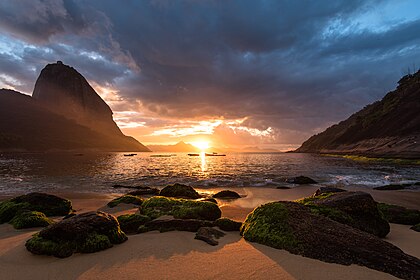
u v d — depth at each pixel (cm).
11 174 3039
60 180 2511
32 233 775
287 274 452
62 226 592
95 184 2258
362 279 438
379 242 561
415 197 1611
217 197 1634
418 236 783
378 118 9319
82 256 545
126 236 667
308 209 719
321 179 2595
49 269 486
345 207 801
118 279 441
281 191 1888
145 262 509
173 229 766
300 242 571
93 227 609
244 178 2706
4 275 462
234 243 625
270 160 7150
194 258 526
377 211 802
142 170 3747
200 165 5012
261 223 666
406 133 6875
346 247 539
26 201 1106
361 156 7338
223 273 457
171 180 2558
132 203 1320
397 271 466
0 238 723
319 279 436
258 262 503
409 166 4434
